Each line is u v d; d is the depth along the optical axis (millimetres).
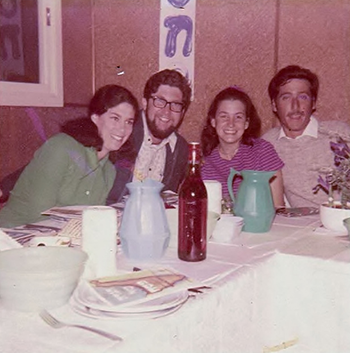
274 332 1411
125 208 1333
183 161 2998
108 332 888
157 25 2889
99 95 2701
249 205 1648
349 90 2971
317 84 2785
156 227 1303
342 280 1311
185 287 1044
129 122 2781
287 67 2775
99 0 2771
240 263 1311
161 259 1334
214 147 2770
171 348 952
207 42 2990
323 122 2799
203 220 1318
